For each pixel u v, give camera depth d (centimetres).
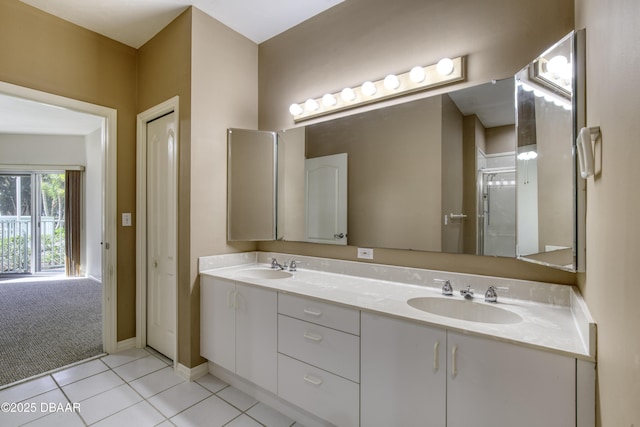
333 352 153
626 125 64
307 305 164
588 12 106
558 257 124
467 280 165
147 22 234
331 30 223
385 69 197
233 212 240
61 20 226
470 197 165
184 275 221
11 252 542
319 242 228
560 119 123
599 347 91
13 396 193
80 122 459
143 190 266
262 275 235
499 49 158
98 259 517
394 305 145
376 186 200
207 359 223
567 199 119
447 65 166
